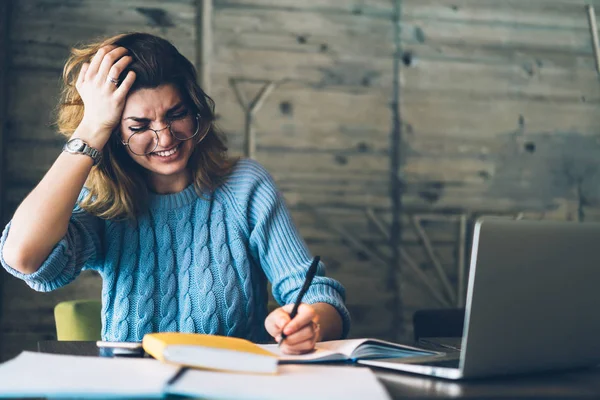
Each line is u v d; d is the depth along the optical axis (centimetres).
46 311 295
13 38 293
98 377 79
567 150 353
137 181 155
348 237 327
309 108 324
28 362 87
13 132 293
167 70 144
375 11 332
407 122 335
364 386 78
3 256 132
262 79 319
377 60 332
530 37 349
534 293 90
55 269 136
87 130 140
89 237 148
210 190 159
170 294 151
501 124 345
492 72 344
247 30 317
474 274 85
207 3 313
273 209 158
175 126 146
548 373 97
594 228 95
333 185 326
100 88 141
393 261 331
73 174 136
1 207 287
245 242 157
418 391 81
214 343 92
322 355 102
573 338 96
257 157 317
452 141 339
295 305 110
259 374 85
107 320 153
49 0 297
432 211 336
